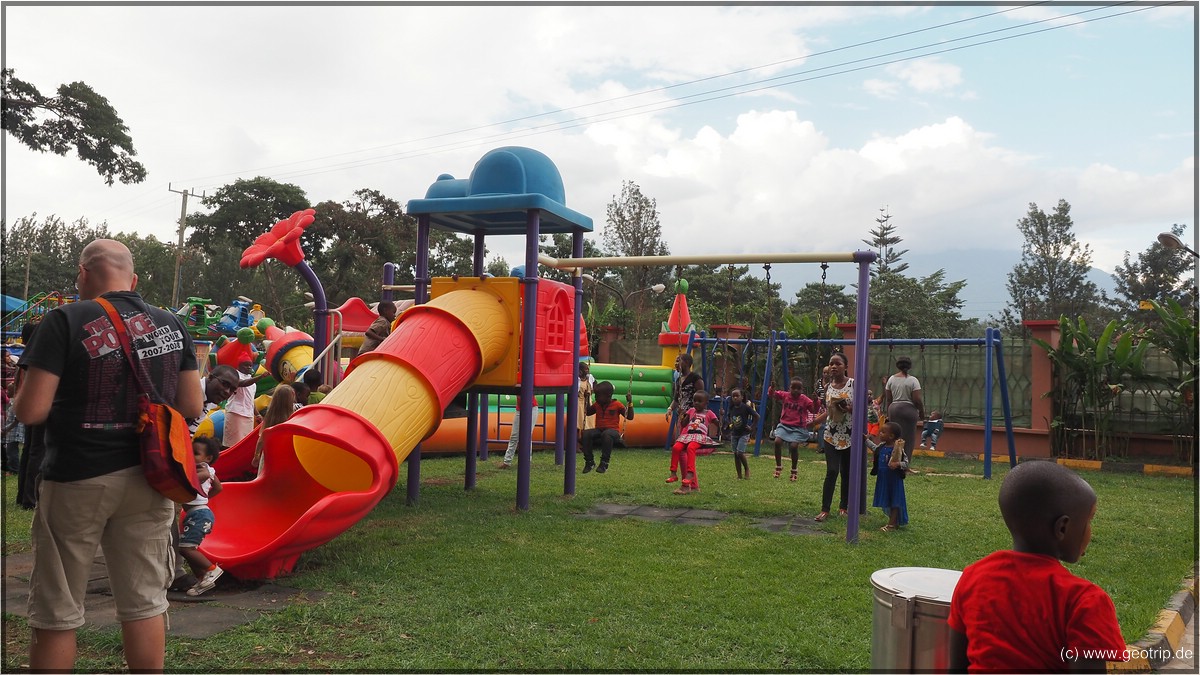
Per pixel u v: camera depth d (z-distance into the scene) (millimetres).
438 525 7629
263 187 47188
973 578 2541
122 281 3672
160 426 3441
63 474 3314
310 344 14023
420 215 9148
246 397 8773
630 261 8266
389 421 6641
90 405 3340
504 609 5043
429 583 5621
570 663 4172
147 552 3506
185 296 58594
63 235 58656
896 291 40656
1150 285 49688
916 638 2758
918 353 16594
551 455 13828
